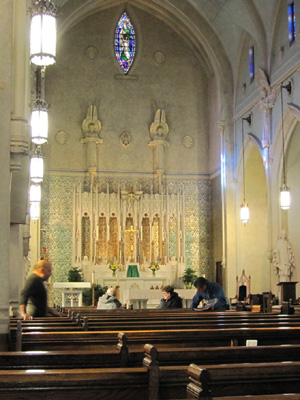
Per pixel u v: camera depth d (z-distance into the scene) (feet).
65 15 95.55
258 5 85.25
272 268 83.51
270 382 12.84
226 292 96.22
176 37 110.32
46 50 29.09
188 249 105.19
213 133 106.11
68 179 103.45
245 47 96.12
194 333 22.31
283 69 80.02
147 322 27.71
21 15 27.91
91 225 101.24
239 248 96.78
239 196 97.09
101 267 100.01
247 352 16.17
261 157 95.45
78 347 21.45
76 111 105.60
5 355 16.05
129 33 109.60
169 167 107.14
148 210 103.55
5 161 26.27
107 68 107.86
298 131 80.23
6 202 25.93
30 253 94.17
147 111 107.96
